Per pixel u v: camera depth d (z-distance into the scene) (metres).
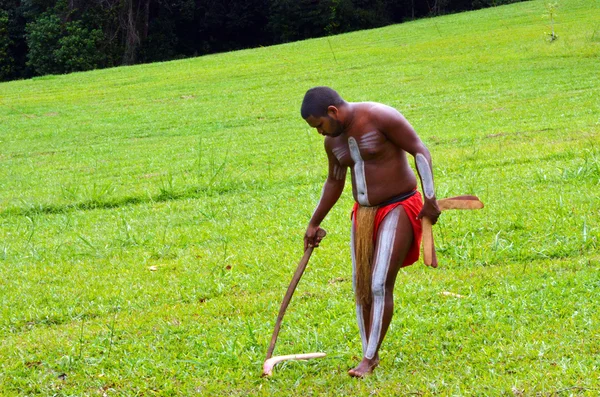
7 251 9.43
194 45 53.88
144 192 12.02
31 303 7.47
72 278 8.16
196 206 10.95
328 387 5.12
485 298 6.41
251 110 20.55
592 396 4.52
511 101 17.47
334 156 5.17
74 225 10.54
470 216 8.63
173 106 22.52
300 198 10.65
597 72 19.88
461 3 52.81
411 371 5.20
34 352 6.21
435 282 6.88
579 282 6.43
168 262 8.45
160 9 51.28
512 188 9.63
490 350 5.34
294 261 7.91
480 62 23.94
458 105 17.83
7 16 48.94
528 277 6.78
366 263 5.14
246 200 11.04
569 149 11.45
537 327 5.67
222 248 8.74
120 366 5.82
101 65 46.34
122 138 18.39
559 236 7.64
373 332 5.07
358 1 51.84
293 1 50.53
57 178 14.19
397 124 4.91
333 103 4.95
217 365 5.66
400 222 5.02
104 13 46.25
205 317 6.67
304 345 5.84
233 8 52.56
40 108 23.98
